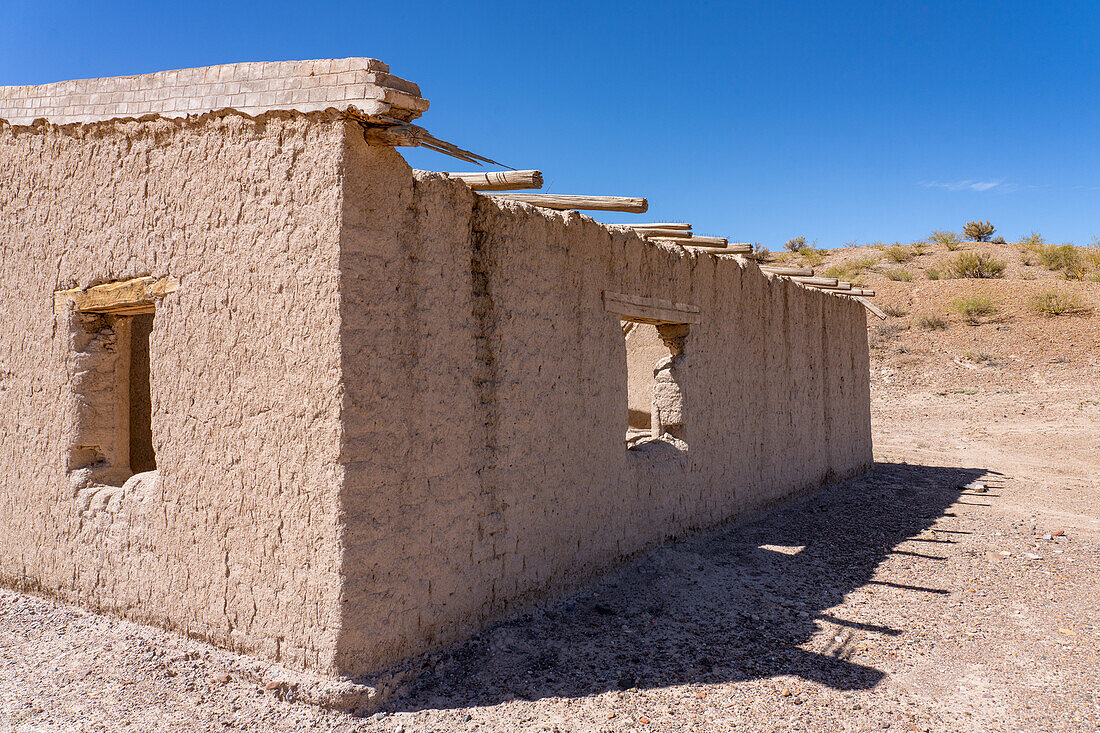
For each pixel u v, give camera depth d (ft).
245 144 15.43
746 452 30.07
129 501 17.49
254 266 15.24
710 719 13.64
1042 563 24.70
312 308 14.42
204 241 16.01
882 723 13.60
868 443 44.50
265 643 14.97
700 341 26.96
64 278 18.60
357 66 13.93
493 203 17.93
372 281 14.76
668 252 25.05
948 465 47.75
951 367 81.46
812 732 13.25
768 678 15.47
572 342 20.53
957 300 95.71
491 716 13.55
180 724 13.02
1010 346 83.92
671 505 24.99
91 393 18.76
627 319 23.90
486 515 17.46
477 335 17.46
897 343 88.89
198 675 14.67
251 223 15.31
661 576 22.00
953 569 24.00
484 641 16.65
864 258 131.95
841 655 16.79
